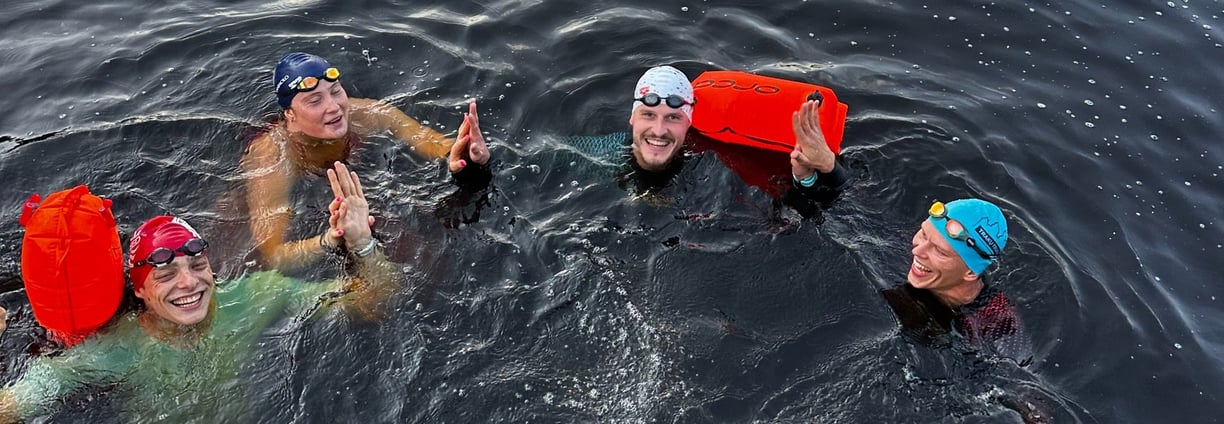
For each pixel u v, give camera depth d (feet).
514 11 24.99
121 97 21.68
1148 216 18.98
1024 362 15.24
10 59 22.77
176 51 23.24
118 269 15.24
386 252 17.30
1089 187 19.65
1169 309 16.65
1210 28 25.14
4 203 18.42
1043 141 20.94
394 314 15.71
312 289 16.37
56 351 15.12
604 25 24.48
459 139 18.66
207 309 15.70
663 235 17.65
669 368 14.84
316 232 18.11
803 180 18.71
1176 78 23.27
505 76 22.54
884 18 25.16
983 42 24.36
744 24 24.79
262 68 22.80
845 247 17.48
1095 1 26.09
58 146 19.95
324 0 25.40
